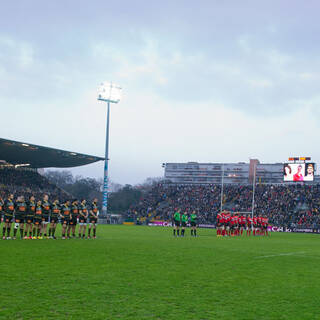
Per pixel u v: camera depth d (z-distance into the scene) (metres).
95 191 142.00
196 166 149.38
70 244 19.75
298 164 64.81
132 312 7.07
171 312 7.15
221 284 9.91
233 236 37.28
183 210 79.50
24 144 60.66
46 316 6.67
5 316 6.60
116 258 14.38
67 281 9.57
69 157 70.88
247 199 78.38
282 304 8.01
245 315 7.11
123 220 76.62
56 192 81.62
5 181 73.81
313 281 10.78
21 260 12.91
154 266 12.59
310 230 64.00
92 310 7.12
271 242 28.86
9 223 22.41
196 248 20.19
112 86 68.69
